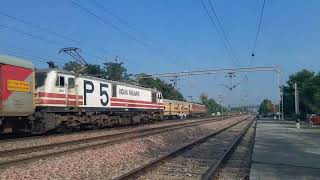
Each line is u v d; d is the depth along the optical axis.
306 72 110.19
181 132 38.03
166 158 18.62
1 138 27.41
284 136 34.94
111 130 37.28
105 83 39.97
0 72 24.56
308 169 16.33
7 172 14.68
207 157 20.38
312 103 86.12
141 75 75.06
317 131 43.00
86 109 35.97
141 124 51.78
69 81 33.34
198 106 112.94
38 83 30.64
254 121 83.75
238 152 22.83
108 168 16.55
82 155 19.31
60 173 15.00
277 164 17.58
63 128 33.66
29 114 26.89
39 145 21.42
